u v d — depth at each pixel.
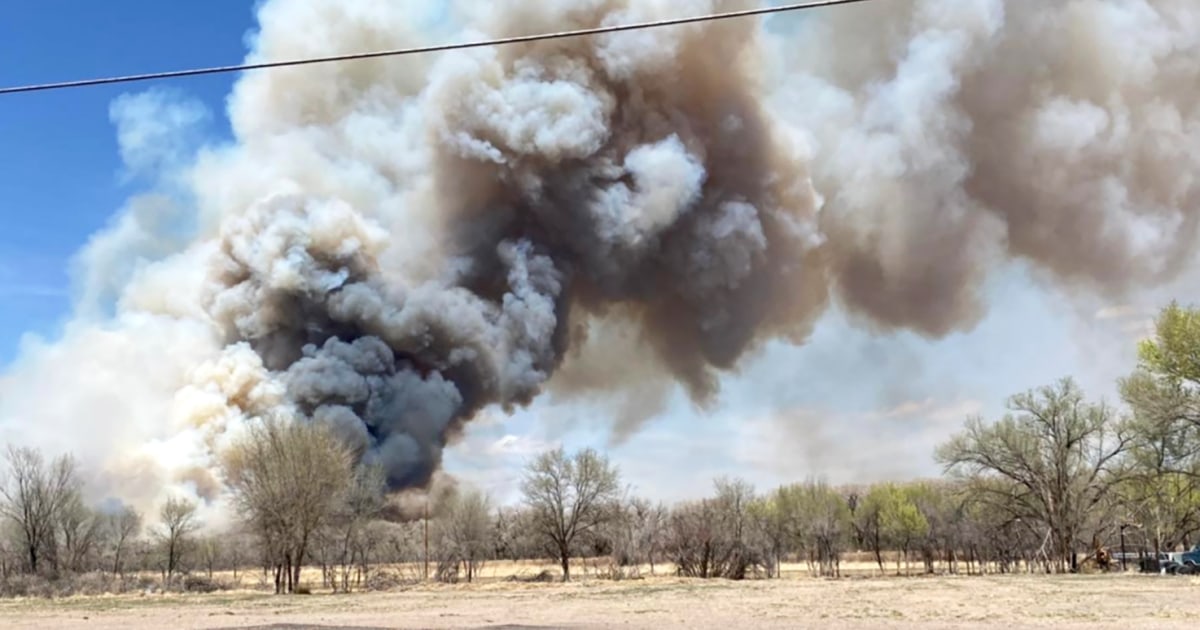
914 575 43.62
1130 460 43.12
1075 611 21.72
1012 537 50.00
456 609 25.36
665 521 46.09
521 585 37.09
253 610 26.34
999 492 44.78
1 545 48.12
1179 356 38.72
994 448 44.69
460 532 48.62
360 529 44.91
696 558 42.75
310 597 32.47
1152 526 45.78
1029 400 44.53
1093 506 45.53
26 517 47.53
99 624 22.41
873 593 29.20
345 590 36.34
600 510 46.50
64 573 43.84
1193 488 43.31
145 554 52.22
